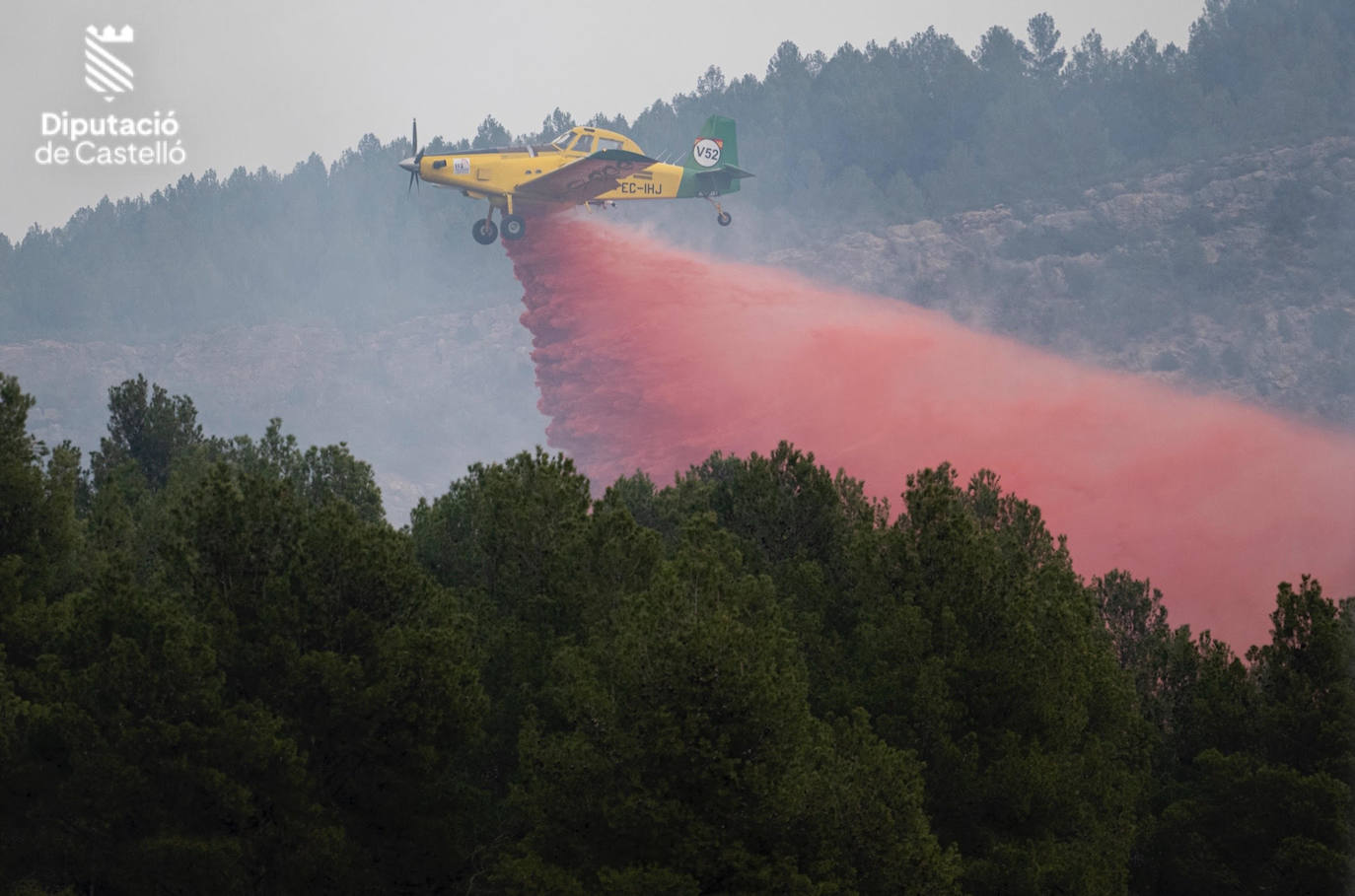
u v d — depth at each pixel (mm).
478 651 44688
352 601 40781
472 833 42031
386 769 39531
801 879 35594
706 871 36188
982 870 40781
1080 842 43375
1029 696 43375
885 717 43156
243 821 37625
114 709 37188
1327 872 46562
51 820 37969
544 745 39688
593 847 38094
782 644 41719
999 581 45094
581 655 42469
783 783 36562
